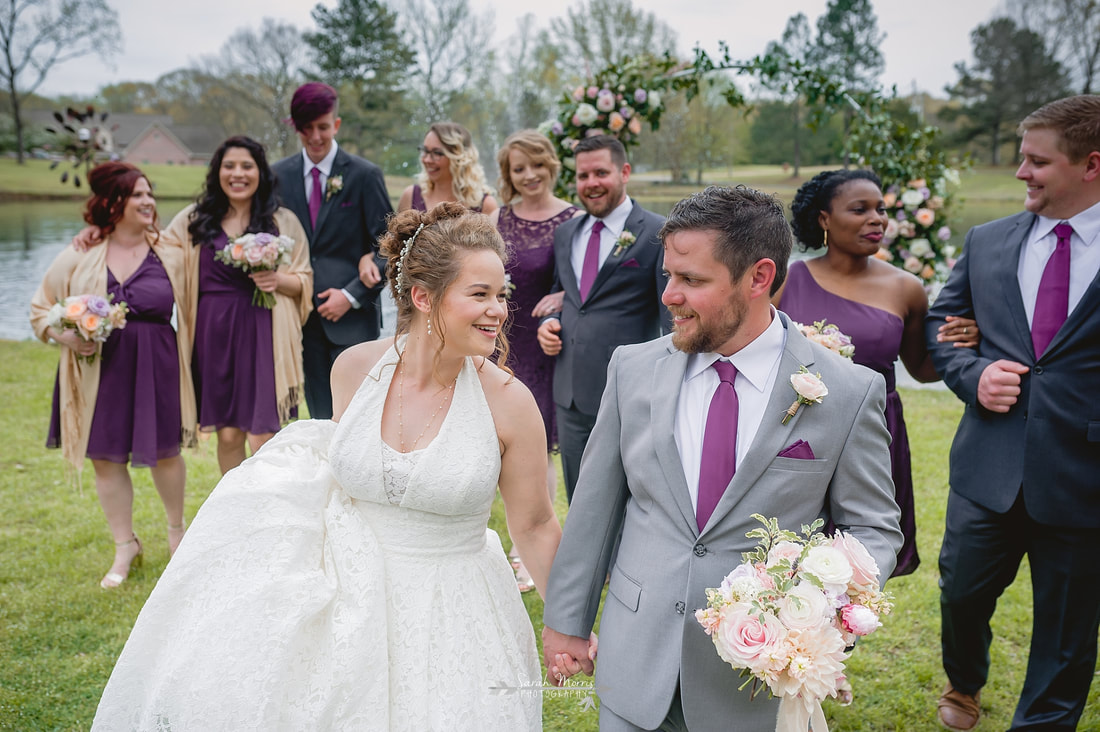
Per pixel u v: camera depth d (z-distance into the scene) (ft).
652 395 6.57
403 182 90.79
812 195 10.85
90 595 12.90
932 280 15.67
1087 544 8.75
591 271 13.34
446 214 7.12
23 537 15.14
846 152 17.65
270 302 13.98
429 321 6.97
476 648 6.97
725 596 5.51
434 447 6.98
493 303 6.84
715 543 6.12
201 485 17.80
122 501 13.51
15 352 31.76
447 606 7.00
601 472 6.91
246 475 7.47
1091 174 8.68
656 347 6.87
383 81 95.40
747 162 81.97
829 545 5.69
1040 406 8.83
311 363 15.87
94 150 19.86
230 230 14.08
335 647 6.59
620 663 6.31
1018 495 9.04
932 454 20.36
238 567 6.94
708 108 53.78
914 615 12.65
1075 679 9.02
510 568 7.75
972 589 9.57
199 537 7.06
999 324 9.31
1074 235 8.89
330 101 15.12
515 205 14.96
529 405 7.25
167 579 6.93
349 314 15.56
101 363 13.21
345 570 6.94
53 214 95.86
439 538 7.14
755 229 5.98
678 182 50.24
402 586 7.00
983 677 10.05
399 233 7.27
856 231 10.43
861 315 10.50
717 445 6.29
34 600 12.67
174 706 6.40
